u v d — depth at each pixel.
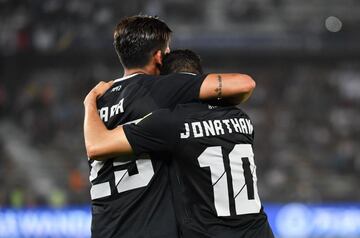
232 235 10.12
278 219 59.00
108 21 86.75
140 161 10.45
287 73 92.38
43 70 89.25
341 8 93.44
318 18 92.31
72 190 65.38
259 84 91.00
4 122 83.44
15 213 57.88
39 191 69.25
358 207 59.72
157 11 88.31
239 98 10.88
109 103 10.95
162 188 10.46
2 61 86.12
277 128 82.94
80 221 57.97
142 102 10.68
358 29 89.38
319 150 78.38
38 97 85.12
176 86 10.77
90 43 86.12
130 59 11.13
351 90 89.94
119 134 10.33
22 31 85.00
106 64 89.62
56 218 57.88
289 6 95.12
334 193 67.94
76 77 89.19
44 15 85.81
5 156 75.81
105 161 10.56
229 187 10.24
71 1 86.31
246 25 93.38
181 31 89.44
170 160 10.58
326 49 88.81
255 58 90.50
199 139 10.38
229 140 10.50
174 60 11.27
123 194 10.40
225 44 88.12
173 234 10.23
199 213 10.24
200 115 10.57
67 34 85.62
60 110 83.62
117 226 10.30
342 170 73.12
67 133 81.12
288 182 69.69
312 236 58.97
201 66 11.53
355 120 85.06
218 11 93.81
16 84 86.81
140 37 11.03
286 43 88.50
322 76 92.19
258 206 10.47
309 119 85.19
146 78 10.93
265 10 94.50
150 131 10.30
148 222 10.25
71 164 75.38
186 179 10.40
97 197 10.59
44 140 80.00
